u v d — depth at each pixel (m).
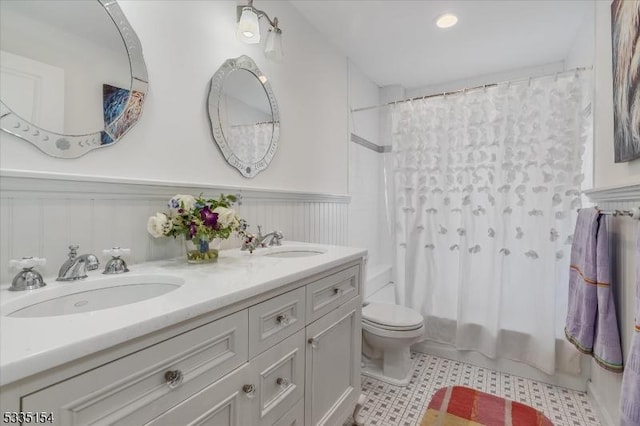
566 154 1.88
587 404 1.74
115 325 0.56
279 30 1.57
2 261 0.83
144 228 1.17
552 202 1.93
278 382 0.96
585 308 1.44
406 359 1.99
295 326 1.04
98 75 1.03
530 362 1.99
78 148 0.98
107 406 0.55
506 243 2.05
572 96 1.86
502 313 2.08
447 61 2.67
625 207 1.32
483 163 2.11
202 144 1.38
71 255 0.90
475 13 2.01
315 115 2.18
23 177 0.85
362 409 1.69
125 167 1.10
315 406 1.15
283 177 1.87
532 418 1.62
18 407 0.46
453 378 2.01
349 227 2.62
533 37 2.29
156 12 1.19
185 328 0.68
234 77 1.53
